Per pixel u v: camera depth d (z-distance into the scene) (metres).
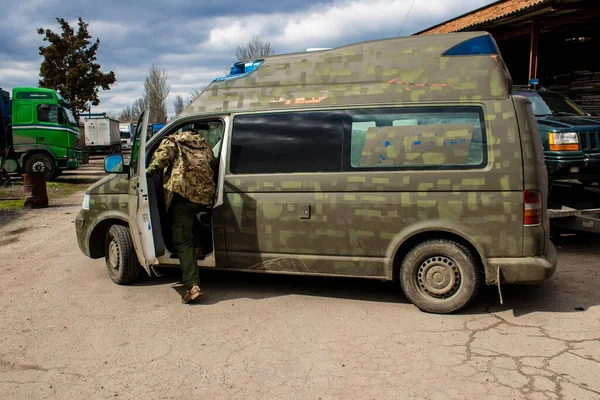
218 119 5.12
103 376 3.52
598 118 7.39
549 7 11.44
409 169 4.46
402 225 4.48
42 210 11.77
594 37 16.45
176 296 5.15
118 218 5.54
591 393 3.11
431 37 4.68
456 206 4.34
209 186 4.87
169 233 5.41
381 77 4.70
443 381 3.31
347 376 3.41
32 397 3.26
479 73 4.45
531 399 3.06
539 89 8.86
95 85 42.03
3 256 7.19
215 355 3.79
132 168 5.34
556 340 3.88
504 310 4.53
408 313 4.52
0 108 17.70
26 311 4.84
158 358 3.77
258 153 4.91
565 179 6.60
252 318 4.50
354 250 4.64
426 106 4.49
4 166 17.56
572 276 5.45
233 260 5.00
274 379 3.40
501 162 4.26
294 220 4.76
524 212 4.23
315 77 4.91
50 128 17.70
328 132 4.73
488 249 4.31
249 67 5.20
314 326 4.28
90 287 5.54
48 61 40.22
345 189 4.60
